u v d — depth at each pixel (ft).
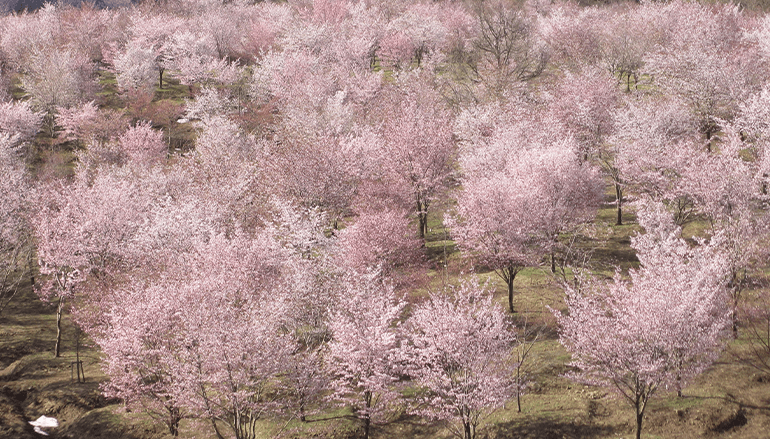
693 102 186.19
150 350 95.09
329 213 168.86
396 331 104.88
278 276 119.44
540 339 112.47
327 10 371.15
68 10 414.00
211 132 221.05
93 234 141.90
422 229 169.48
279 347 90.79
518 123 176.76
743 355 96.73
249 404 87.97
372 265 129.70
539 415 94.84
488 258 128.98
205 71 321.73
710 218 122.21
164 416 101.65
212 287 99.14
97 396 116.88
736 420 86.58
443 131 171.83
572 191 138.21
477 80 261.03
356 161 176.35
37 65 299.99
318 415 103.35
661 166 144.46
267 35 355.77
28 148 252.62
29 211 165.99
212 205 153.58
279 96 269.85
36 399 117.60
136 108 287.89
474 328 89.51
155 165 213.46
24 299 163.43
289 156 170.09
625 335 82.38
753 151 151.94
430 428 96.48
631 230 157.07
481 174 160.04
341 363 96.84
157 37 367.66
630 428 89.71
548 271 136.87
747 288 106.52
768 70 203.51
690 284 84.84
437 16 361.51
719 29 238.48
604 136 175.22
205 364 86.89
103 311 115.34
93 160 236.02
